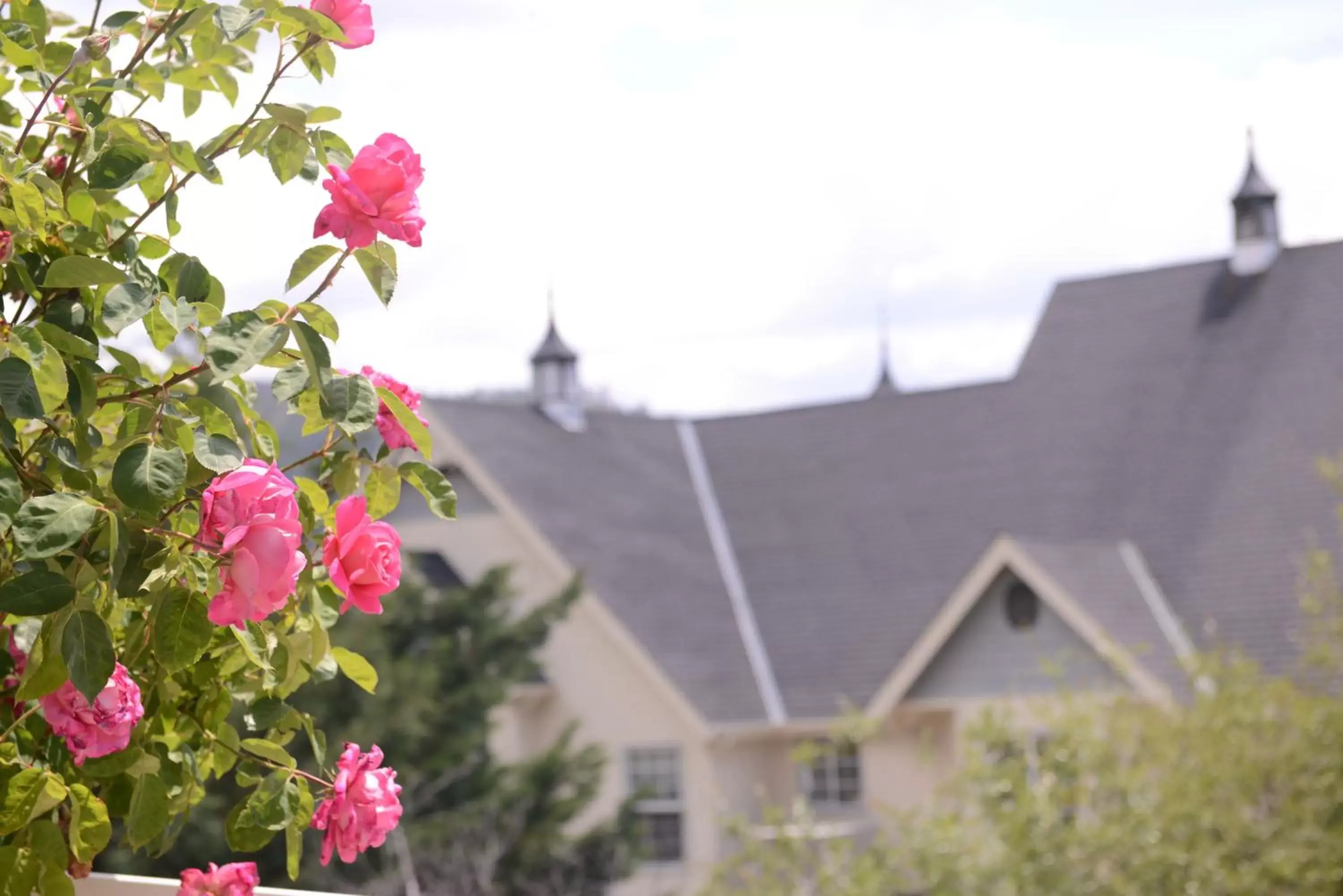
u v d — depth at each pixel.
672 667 20.80
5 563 1.97
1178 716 10.99
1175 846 9.95
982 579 18.95
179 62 2.53
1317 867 9.91
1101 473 22.42
